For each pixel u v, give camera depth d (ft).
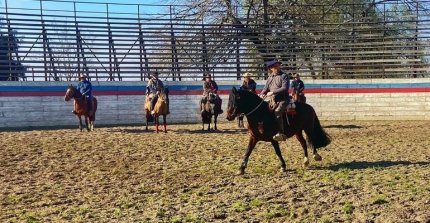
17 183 36.45
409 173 36.40
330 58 97.40
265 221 24.72
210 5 108.68
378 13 115.96
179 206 28.43
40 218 26.50
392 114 88.38
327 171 38.01
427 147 52.47
